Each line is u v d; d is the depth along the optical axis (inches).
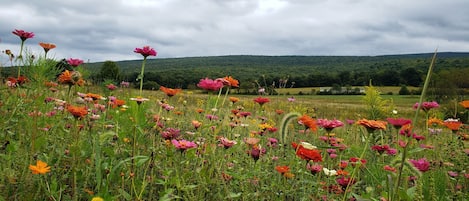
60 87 158.7
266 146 180.1
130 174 103.5
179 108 272.4
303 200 116.6
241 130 216.7
